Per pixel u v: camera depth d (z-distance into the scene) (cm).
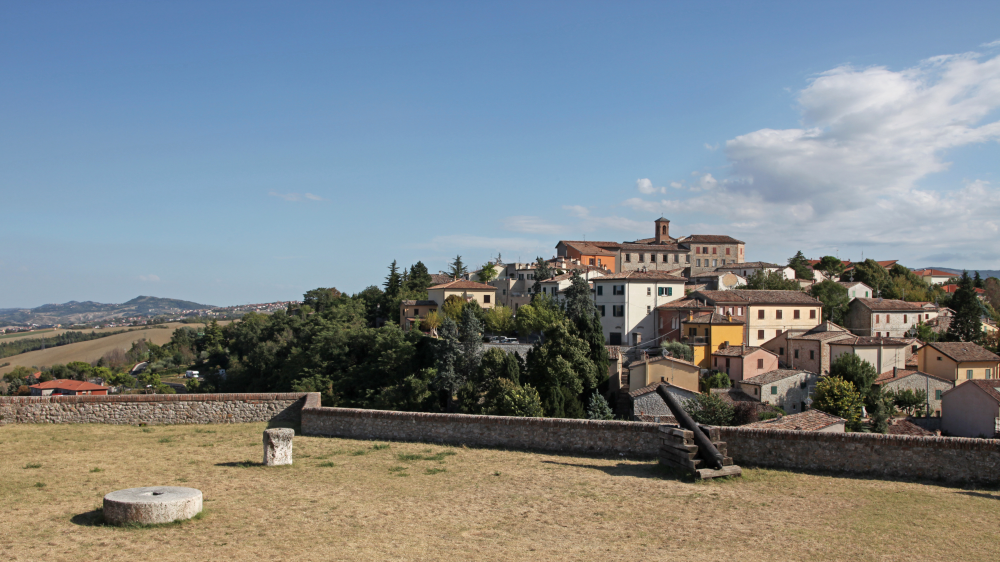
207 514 1449
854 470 2003
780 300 9212
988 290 13850
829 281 11594
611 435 2255
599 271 12150
